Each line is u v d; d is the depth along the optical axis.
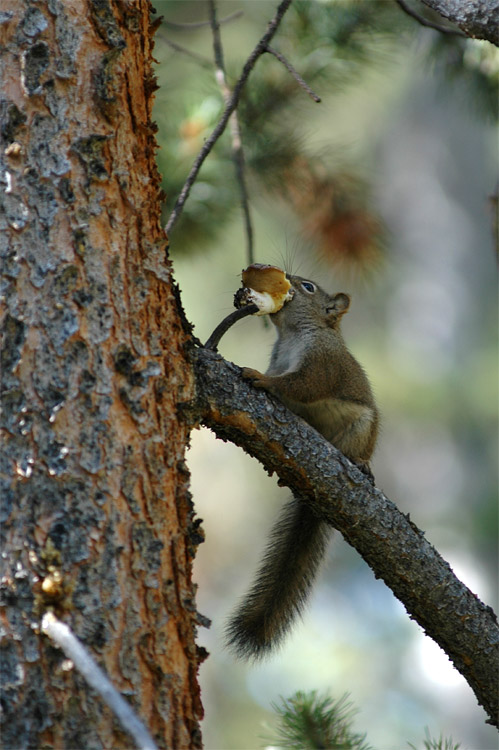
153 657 6.37
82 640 6.17
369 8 11.90
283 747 7.50
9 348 6.48
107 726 6.07
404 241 33.94
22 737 6.02
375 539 8.10
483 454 29.77
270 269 8.99
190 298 26.36
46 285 6.56
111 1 6.97
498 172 33.22
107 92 6.82
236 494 30.56
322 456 7.89
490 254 33.06
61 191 6.68
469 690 28.77
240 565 30.30
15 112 6.69
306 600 10.20
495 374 29.34
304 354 11.34
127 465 6.53
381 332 33.56
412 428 30.80
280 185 12.50
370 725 28.55
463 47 12.28
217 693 29.11
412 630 31.09
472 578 28.58
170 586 6.56
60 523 6.28
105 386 6.55
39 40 6.75
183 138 12.21
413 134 33.41
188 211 12.12
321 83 12.26
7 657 6.14
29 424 6.38
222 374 7.54
